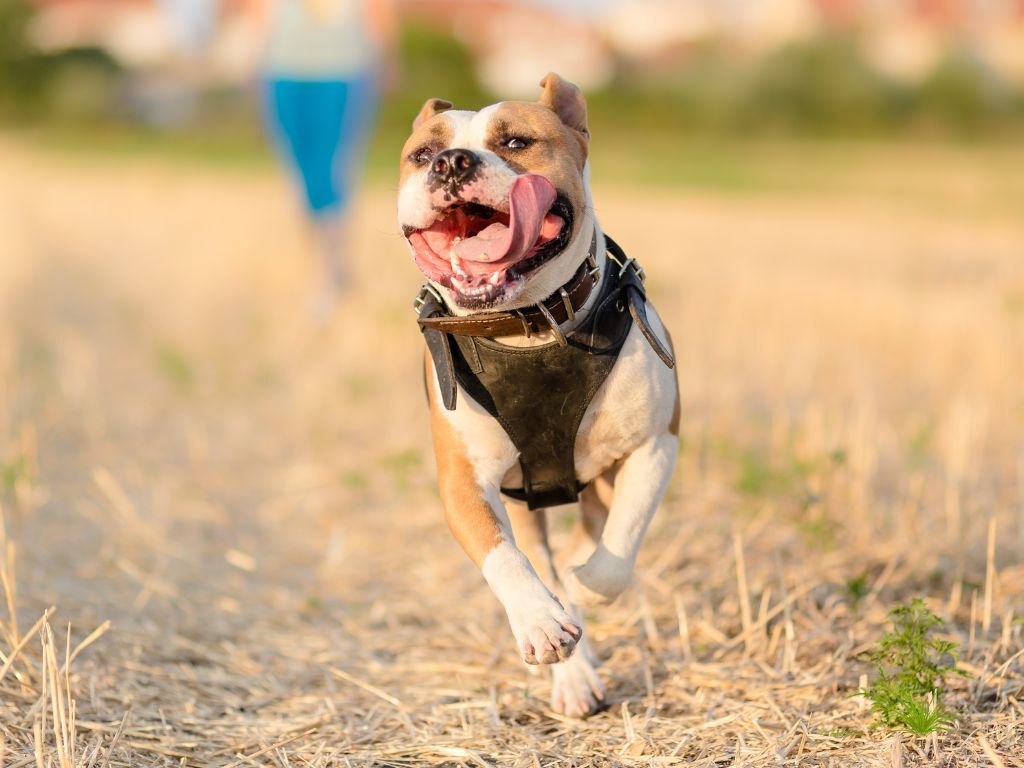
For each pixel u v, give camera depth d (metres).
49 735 3.48
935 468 5.64
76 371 8.04
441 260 3.51
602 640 4.29
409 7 78.94
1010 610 3.97
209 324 10.33
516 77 77.00
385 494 6.14
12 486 5.32
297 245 14.16
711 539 5.09
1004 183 24.98
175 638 4.34
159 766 3.42
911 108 45.00
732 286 10.85
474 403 3.60
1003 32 66.00
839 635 4.07
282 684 4.06
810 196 22.86
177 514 5.79
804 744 3.36
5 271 11.83
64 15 75.50
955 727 3.34
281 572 5.18
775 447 5.99
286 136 9.81
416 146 3.68
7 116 50.44
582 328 3.57
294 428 7.37
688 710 3.71
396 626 4.57
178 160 32.91
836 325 9.09
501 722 3.72
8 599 3.88
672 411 3.75
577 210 3.55
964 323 8.78
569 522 5.30
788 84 45.06
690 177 27.52
